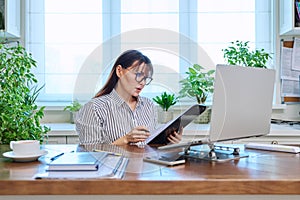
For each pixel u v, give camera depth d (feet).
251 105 3.84
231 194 2.77
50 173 2.91
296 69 9.20
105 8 9.40
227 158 3.63
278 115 9.09
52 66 9.36
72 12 9.37
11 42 9.06
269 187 2.75
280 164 3.38
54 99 9.32
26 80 8.12
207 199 3.02
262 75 3.93
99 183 2.76
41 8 9.33
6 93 6.63
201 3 9.45
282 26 8.86
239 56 8.53
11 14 8.28
